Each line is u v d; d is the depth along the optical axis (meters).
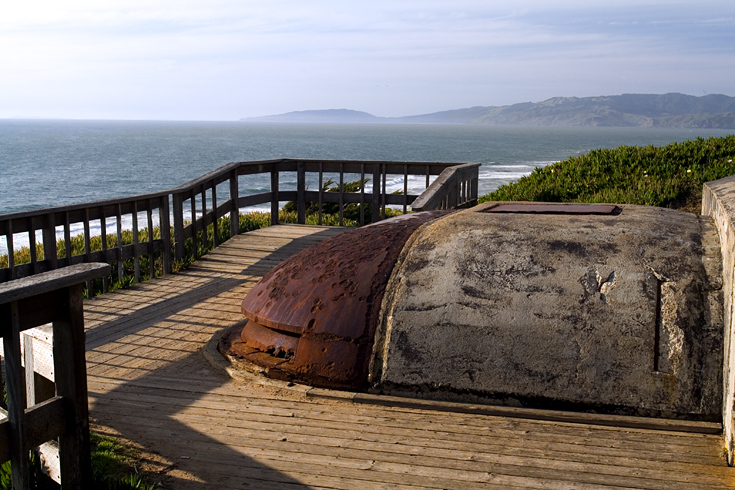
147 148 95.88
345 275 4.01
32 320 2.40
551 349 3.40
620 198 8.23
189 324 5.21
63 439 2.60
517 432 3.21
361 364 3.68
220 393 3.78
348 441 3.16
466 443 3.12
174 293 6.20
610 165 9.49
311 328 3.86
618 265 3.57
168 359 4.40
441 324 3.60
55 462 2.66
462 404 3.47
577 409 3.34
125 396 3.75
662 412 3.22
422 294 3.73
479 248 3.88
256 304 4.29
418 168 9.04
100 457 3.01
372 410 3.51
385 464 2.93
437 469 2.88
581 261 3.64
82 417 2.61
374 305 3.79
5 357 2.31
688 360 3.24
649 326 3.34
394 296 3.79
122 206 6.43
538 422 3.31
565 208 4.61
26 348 2.88
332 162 9.40
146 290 6.34
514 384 3.42
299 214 9.74
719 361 3.22
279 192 9.62
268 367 3.95
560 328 3.42
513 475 2.81
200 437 3.22
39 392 2.88
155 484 2.77
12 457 2.38
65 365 2.54
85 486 2.64
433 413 3.45
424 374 3.55
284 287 4.22
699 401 3.19
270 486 2.75
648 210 4.45
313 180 40.84
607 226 3.92
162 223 6.96
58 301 2.49
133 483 2.70
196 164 62.22
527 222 4.12
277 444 3.13
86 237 6.01
